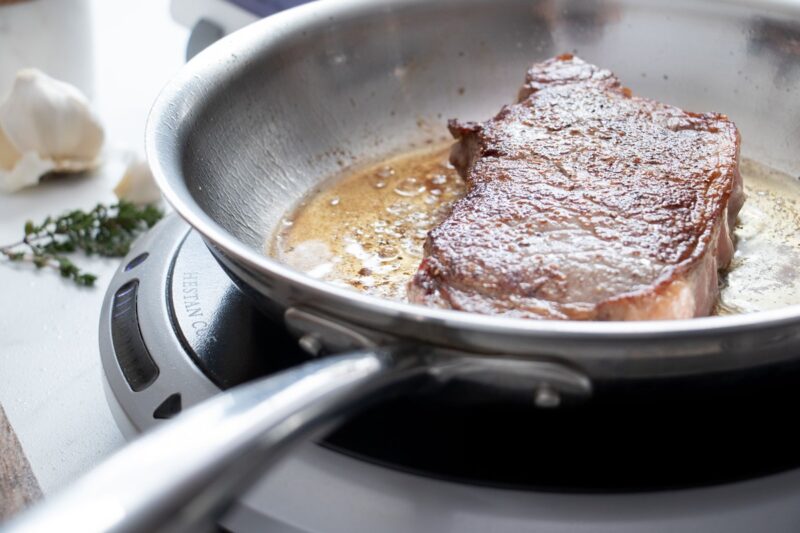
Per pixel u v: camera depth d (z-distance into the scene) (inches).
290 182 15.9
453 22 17.3
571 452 10.6
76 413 13.7
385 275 14.3
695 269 11.7
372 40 16.9
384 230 15.3
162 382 12.0
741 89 16.9
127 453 8.1
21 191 19.5
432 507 10.3
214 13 20.6
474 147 15.4
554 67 16.1
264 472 8.6
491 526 10.2
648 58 17.4
